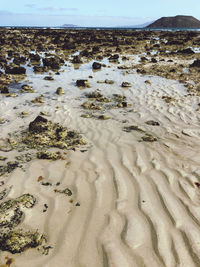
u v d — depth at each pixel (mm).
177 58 15172
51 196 2635
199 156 3600
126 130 4629
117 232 2166
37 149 3750
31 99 6656
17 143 3936
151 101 6641
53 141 4016
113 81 8992
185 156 3598
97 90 7758
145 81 8852
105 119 5230
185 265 1849
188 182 2922
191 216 2361
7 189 2730
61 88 7402
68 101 6562
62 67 11883
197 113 5676
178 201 2578
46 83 8625
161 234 2139
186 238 2096
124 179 2967
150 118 5355
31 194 2646
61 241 2064
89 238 2102
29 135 4199
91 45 23219
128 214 2387
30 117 5227
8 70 10062
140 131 4586
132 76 9961
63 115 5414
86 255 1937
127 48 20750
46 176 3020
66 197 2633
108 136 4312
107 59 14781
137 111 5836
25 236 2064
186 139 4234
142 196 2650
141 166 3266
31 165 3266
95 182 2908
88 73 10500
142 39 29562
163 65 12492
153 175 3059
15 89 7738
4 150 3688
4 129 4527
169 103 6441
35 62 13156
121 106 6160
